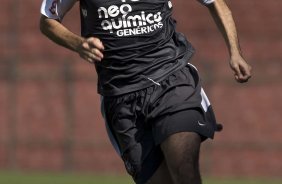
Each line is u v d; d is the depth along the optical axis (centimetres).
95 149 5647
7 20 6556
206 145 5403
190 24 6481
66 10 1636
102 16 1592
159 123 1545
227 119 5822
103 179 4453
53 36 1600
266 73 5925
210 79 5669
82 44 1491
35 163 5712
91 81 5994
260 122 5825
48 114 5962
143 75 1594
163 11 1614
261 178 5338
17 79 6047
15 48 6419
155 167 1625
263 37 6412
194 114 1538
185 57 1619
